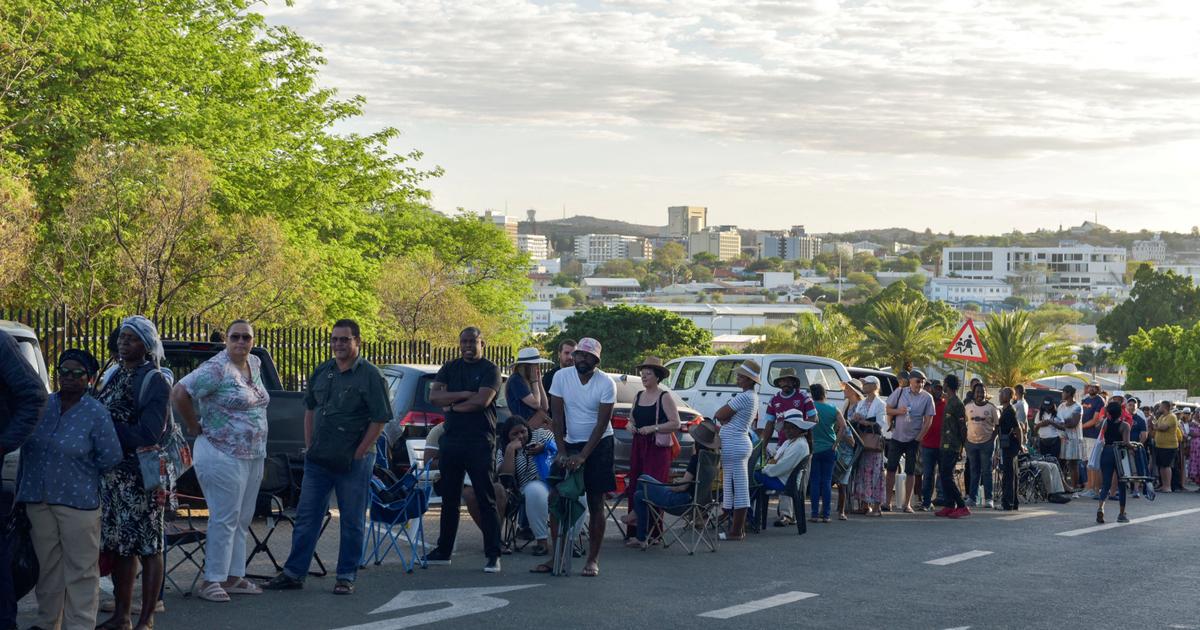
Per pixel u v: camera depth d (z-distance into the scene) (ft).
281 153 117.08
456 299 128.77
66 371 23.03
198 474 28.73
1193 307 423.23
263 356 43.83
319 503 30.55
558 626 27.25
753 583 34.14
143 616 25.02
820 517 51.24
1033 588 34.73
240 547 29.60
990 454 60.70
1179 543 47.26
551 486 35.73
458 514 35.09
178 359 41.52
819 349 221.25
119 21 92.17
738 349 410.72
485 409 34.12
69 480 22.93
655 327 299.17
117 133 88.38
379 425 30.19
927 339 212.02
